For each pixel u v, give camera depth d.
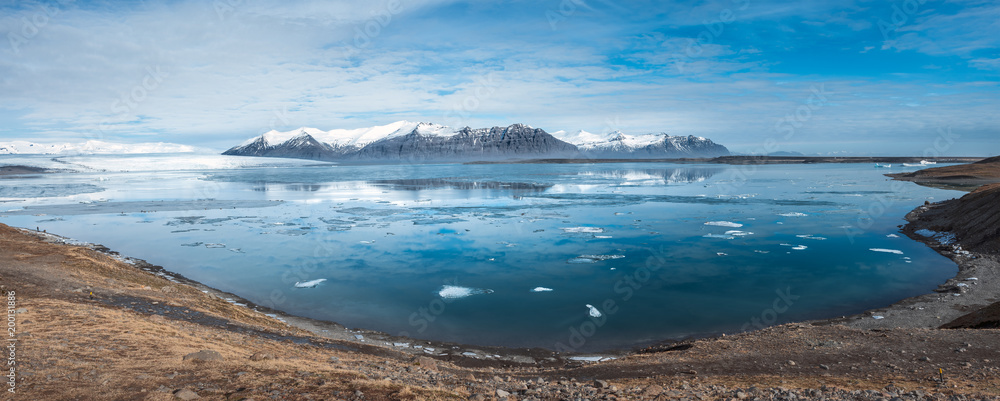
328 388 11.97
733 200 120.94
